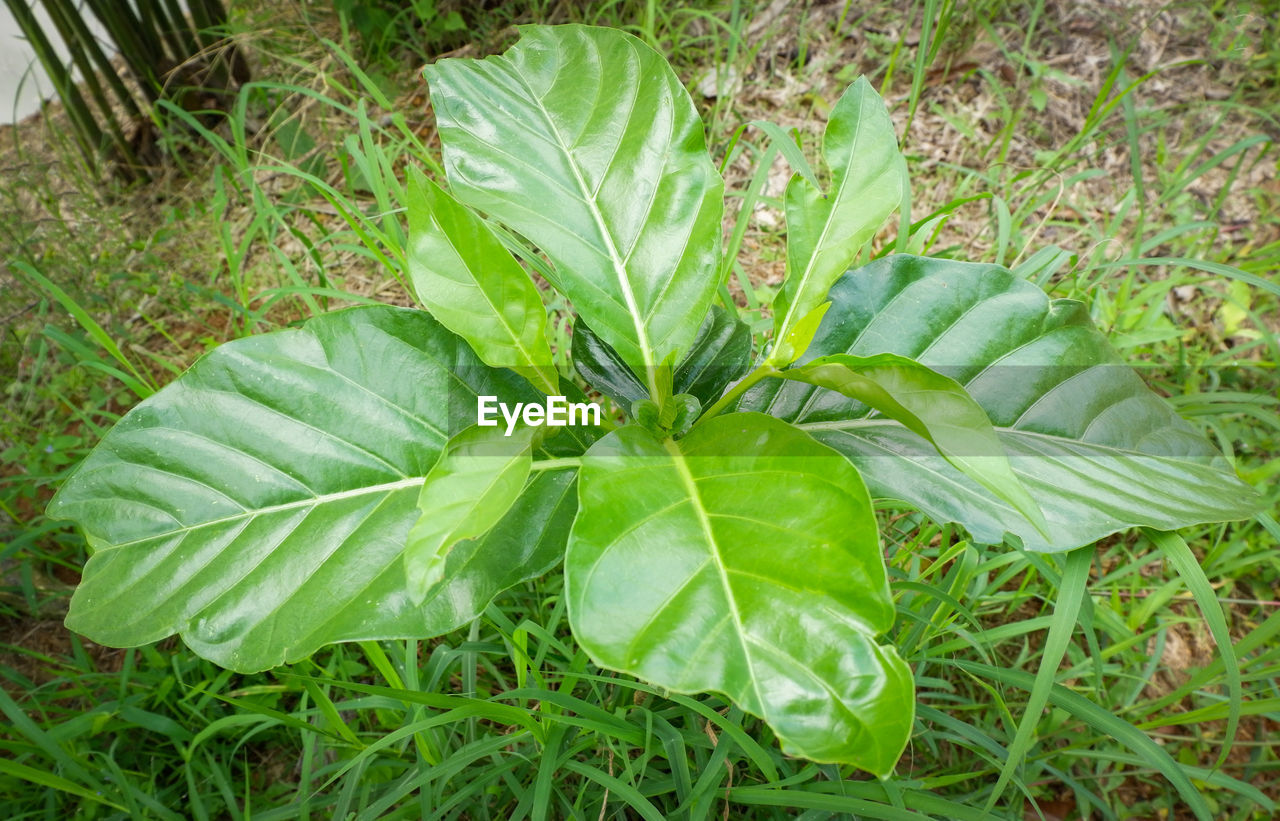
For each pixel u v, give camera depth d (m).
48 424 0.78
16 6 0.94
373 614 0.39
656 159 0.44
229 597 0.40
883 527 0.61
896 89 0.94
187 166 1.11
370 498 0.42
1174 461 0.45
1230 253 0.78
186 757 0.52
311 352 0.43
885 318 0.47
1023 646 0.62
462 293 0.39
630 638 0.32
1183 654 0.62
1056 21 0.94
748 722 0.53
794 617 0.32
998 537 0.42
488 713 0.45
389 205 0.65
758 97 0.94
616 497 0.35
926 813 0.47
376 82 1.04
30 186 0.93
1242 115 0.87
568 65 0.45
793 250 0.42
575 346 0.46
